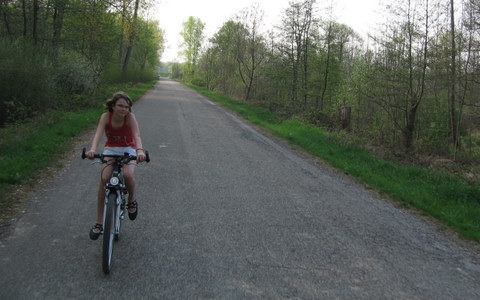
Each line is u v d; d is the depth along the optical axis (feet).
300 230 17.07
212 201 20.04
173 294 11.18
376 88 55.26
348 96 77.82
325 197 22.71
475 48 50.42
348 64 97.86
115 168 13.32
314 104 84.58
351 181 27.37
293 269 13.30
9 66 41.55
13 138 29.37
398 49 50.39
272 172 27.76
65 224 15.74
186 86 185.78
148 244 14.42
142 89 109.70
